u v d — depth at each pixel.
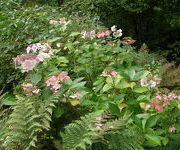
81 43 4.98
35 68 3.79
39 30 5.55
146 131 2.96
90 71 4.07
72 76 4.20
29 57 3.61
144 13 10.36
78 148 2.46
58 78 3.20
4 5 7.46
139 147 2.67
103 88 3.59
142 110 3.35
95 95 3.35
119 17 10.27
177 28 10.52
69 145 2.38
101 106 3.15
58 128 3.01
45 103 2.81
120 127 2.70
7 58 4.91
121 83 3.57
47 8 7.46
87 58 4.32
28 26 5.43
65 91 3.16
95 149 2.65
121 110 3.25
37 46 3.98
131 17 10.41
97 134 2.42
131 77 3.73
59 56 4.44
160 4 9.64
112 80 3.64
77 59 4.48
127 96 3.62
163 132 3.12
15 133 2.58
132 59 4.80
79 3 9.09
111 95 3.55
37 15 6.14
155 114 3.23
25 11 6.51
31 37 5.42
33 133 2.57
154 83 3.60
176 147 2.96
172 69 4.93
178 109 3.19
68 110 3.09
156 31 10.84
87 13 8.00
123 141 2.59
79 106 3.15
